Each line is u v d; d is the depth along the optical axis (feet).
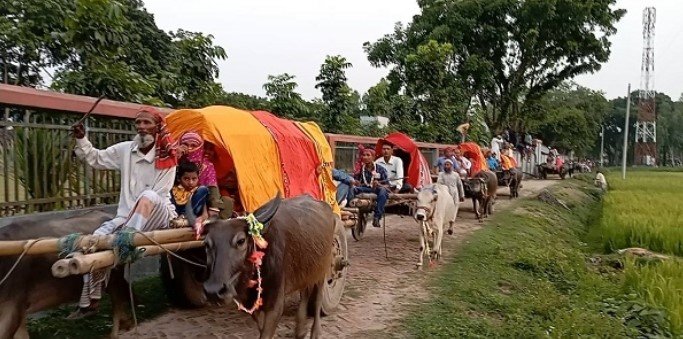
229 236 14.30
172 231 15.35
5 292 14.12
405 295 27.89
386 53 116.88
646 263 39.70
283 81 57.52
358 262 34.83
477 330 23.44
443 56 93.40
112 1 33.60
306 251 17.69
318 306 20.45
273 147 22.29
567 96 209.87
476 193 52.47
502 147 89.71
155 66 40.93
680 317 28.37
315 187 25.12
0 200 21.36
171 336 20.27
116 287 17.58
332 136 44.62
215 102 44.09
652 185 112.78
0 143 21.24
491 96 124.57
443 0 113.39
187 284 22.12
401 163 39.50
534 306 27.25
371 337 21.88
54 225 15.49
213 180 19.19
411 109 91.71
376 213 35.68
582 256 41.98
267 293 16.10
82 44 32.96
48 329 19.66
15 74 35.14
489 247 40.24
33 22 33.50
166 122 20.25
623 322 27.20
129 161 17.80
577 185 111.14
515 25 112.57
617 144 308.60
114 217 17.74
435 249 35.29
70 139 24.70
